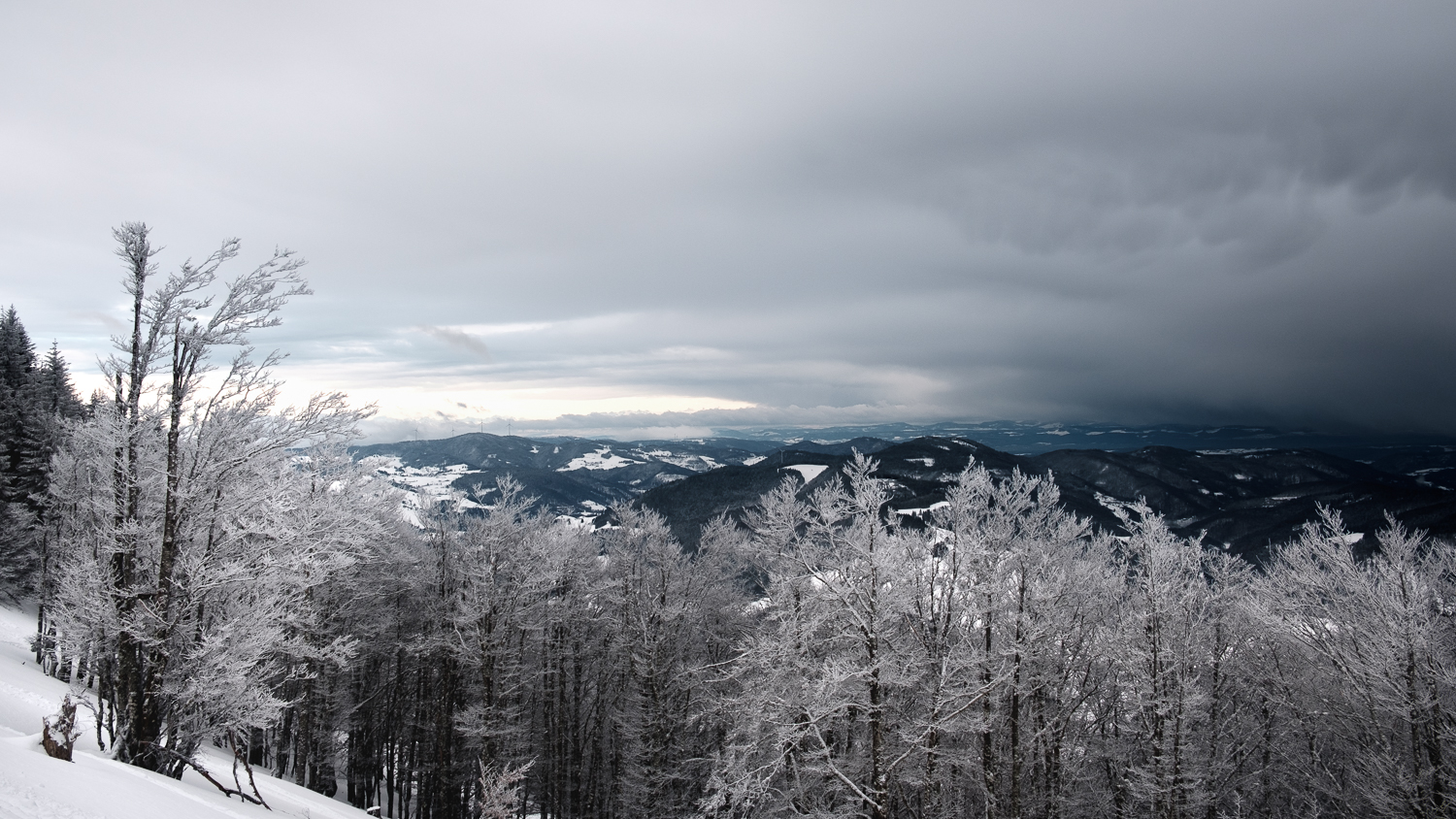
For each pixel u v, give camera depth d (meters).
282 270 17.42
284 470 18.86
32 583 42.62
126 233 15.76
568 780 32.97
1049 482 25.03
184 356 16.44
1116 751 24.03
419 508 32.78
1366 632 20.44
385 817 33.50
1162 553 21.92
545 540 31.00
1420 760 19.61
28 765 9.45
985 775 21.58
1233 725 25.11
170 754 15.38
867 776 21.83
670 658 30.72
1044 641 22.89
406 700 34.88
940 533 24.22
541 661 33.12
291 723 28.80
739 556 34.66
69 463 20.91
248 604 17.55
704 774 30.72
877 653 20.89
